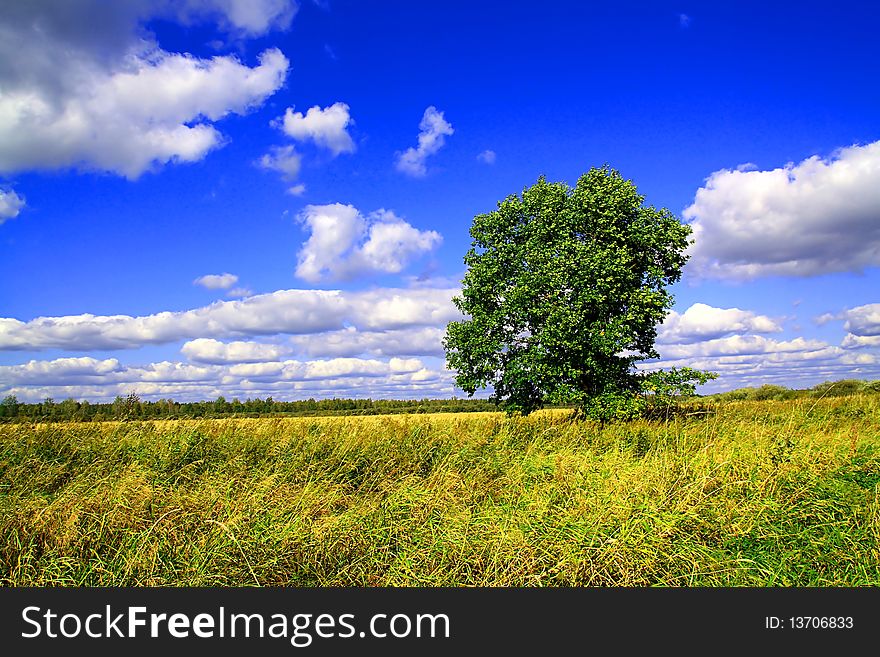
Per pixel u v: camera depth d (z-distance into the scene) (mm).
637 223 22266
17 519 7836
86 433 14492
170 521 7895
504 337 22484
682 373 21609
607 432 15953
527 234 22984
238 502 8742
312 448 13422
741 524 8242
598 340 20641
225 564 7211
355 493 10438
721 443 12633
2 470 11555
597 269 20734
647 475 10117
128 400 16875
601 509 8445
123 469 11375
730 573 7125
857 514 8266
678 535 7969
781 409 19250
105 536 7699
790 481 9852
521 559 7285
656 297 21594
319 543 7641
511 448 13859
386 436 15031
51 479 11141
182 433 14289
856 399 20125
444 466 11656
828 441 12266
